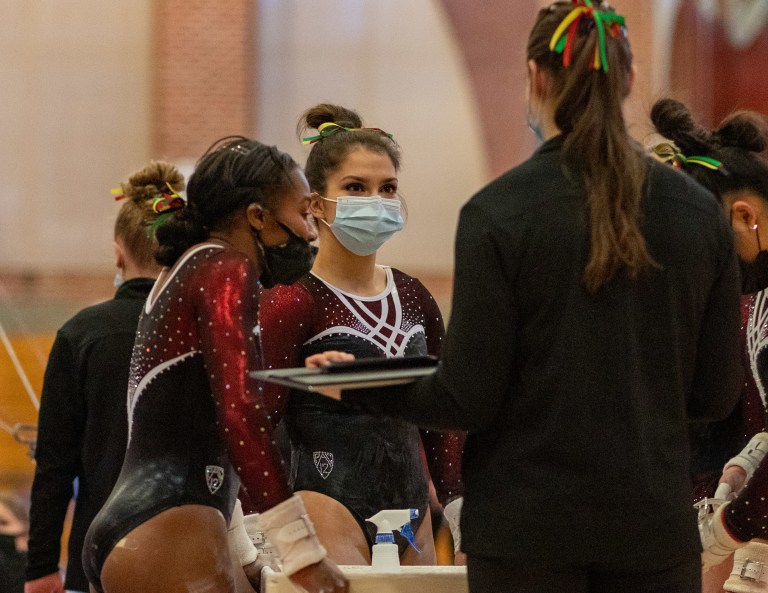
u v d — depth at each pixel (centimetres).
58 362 967
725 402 634
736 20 3541
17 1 3631
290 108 3653
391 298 878
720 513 710
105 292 3616
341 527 819
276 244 700
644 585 587
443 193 3666
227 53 3634
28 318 3466
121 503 680
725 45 3550
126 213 1004
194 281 671
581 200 573
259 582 804
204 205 699
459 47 3656
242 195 691
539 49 600
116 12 3641
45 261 3622
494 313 569
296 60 3659
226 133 3631
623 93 596
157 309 689
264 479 634
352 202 855
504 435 585
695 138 804
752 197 769
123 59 3641
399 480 848
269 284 717
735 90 3528
